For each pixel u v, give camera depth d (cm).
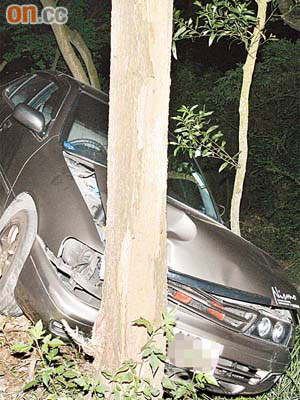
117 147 356
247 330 470
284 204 1139
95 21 1336
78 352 447
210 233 494
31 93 627
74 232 446
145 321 356
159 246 361
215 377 464
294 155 1130
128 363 361
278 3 814
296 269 969
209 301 456
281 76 1120
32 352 469
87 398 379
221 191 1201
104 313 373
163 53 345
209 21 606
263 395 529
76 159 507
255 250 530
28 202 486
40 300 443
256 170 1159
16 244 470
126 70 347
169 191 561
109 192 363
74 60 1141
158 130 349
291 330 506
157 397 373
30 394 429
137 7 341
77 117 559
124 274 361
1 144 574
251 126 1143
